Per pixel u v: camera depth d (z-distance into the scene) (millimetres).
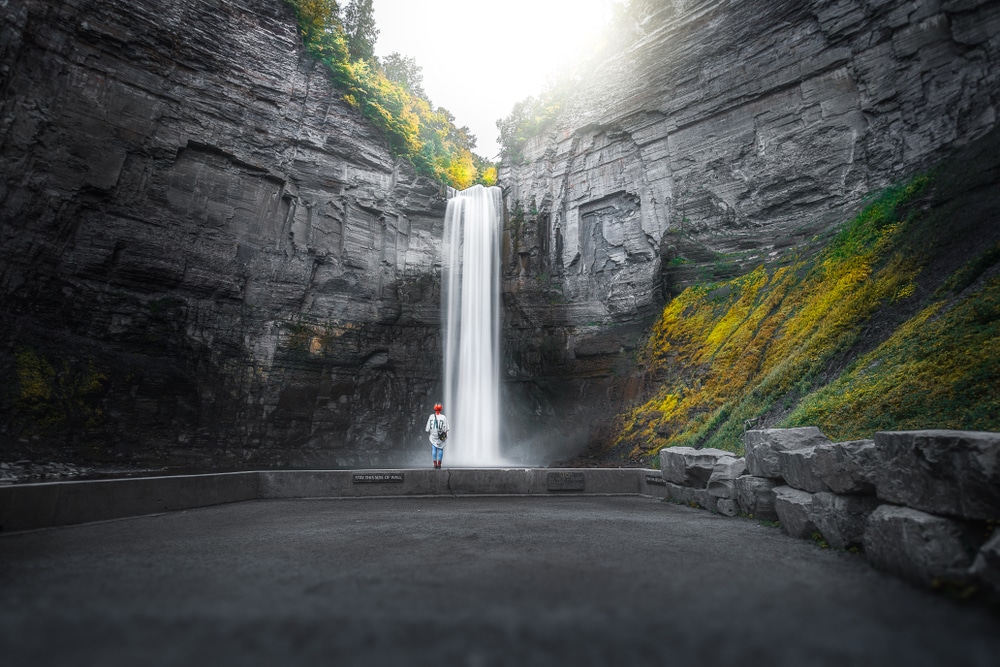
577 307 41438
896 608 4086
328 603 4117
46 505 8906
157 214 33062
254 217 37562
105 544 7363
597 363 38625
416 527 9102
